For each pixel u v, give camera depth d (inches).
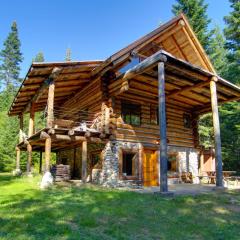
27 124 1091.3
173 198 343.6
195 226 233.5
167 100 629.6
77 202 300.0
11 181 520.4
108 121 510.3
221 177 450.9
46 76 473.1
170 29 542.9
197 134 682.8
